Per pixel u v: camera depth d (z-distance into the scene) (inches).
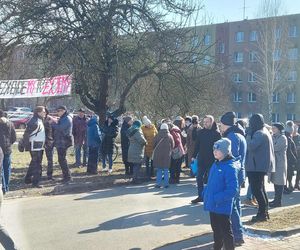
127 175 555.8
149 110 779.4
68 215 349.4
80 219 336.8
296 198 459.2
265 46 2210.9
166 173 495.5
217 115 1184.2
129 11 619.2
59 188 451.2
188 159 582.9
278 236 288.4
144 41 629.6
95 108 669.3
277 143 397.4
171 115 753.6
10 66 656.4
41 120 455.8
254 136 325.7
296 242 276.1
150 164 553.9
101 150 587.8
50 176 498.0
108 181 502.0
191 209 380.2
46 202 398.6
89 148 558.9
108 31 597.0
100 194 445.4
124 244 275.4
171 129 531.2
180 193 459.5
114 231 305.0
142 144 514.3
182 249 261.7
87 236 291.4
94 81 640.4
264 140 325.7
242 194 466.6
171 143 495.8
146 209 376.8
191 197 436.5
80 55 589.6
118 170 604.4
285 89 2354.8
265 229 293.7
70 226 315.6
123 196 436.1
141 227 317.4
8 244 235.3
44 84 622.8
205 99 765.9
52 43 585.3
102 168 613.3
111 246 270.8
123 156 564.1
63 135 483.5
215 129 398.6
